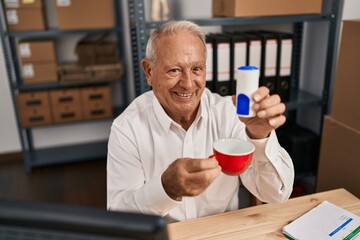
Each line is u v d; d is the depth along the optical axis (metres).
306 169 1.99
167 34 0.98
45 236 0.35
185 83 0.99
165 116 1.11
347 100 1.48
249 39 1.75
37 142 3.26
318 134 2.03
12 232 0.35
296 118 2.27
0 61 2.93
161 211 0.89
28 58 2.64
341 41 1.47
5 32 2.53
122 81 3.10
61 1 2.57
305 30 2.07
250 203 1.28
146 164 1.13
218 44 1.72
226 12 1.75
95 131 3.37
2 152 3.18
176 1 2.53
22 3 2.51
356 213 1.02
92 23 2.68
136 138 1.12
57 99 2.79
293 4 1.71
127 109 1.21
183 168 0.78
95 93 2.84
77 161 3.15
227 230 0.96
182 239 0.92
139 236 0.35
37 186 2.75
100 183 2.78
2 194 2.64
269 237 0.93
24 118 2.78
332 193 1.12
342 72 1.49
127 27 2.95
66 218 0.35
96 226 0.35
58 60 3.02
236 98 0.79
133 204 0.92
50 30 2.63
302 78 2.16
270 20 1.71
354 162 1.47
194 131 1.15
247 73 0.75
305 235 0.92
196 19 1.66
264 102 0.77
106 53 2.80
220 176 1.14
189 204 1.15
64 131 3.29
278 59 1.81
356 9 1.77
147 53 1.05
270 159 0.92
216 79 1.77
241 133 1.16
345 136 1.50
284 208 1.05
